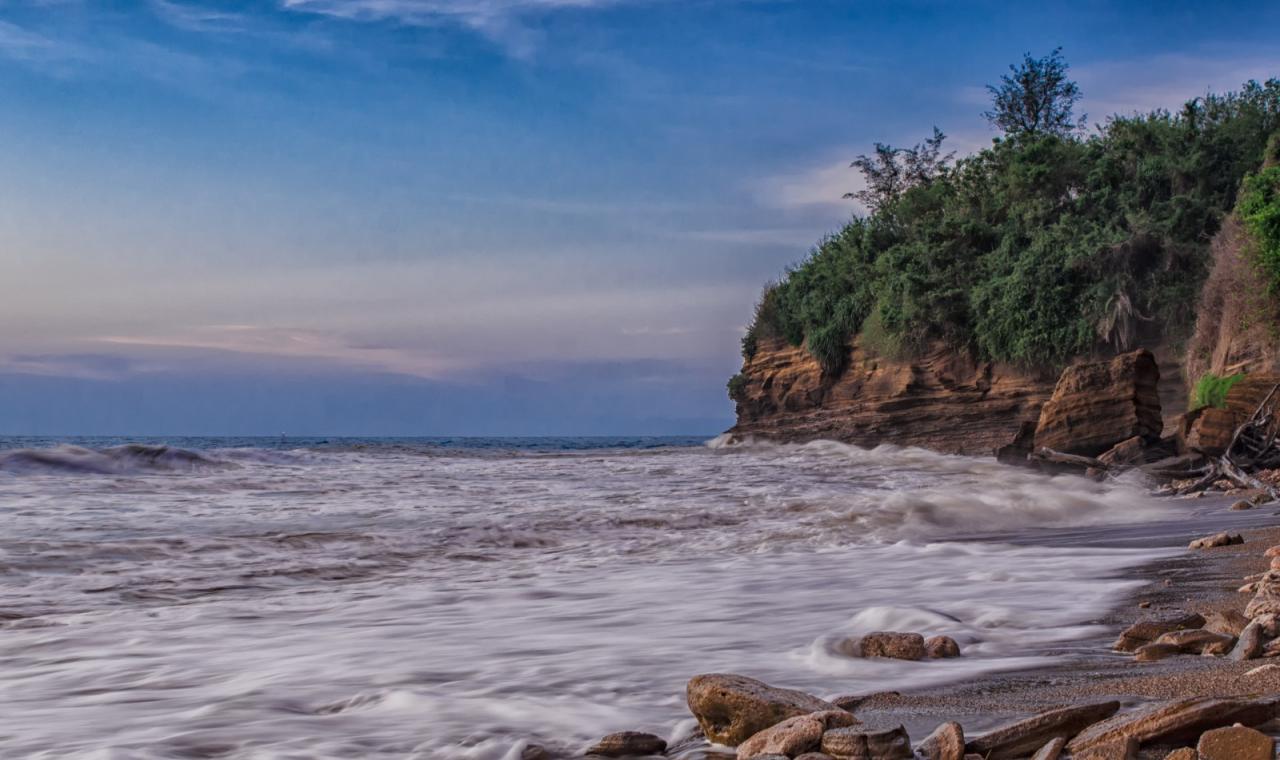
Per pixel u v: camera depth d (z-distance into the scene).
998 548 10.31
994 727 3.62
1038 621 5.88
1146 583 7.27
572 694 4.45
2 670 5.32
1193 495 18.20
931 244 44.16
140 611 7.24
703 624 6.22
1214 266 32.94
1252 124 40.81
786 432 49.91
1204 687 3.93
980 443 41.19
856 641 5.14
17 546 10.11
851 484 21.34
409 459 31.92
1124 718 3.17
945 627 5.73
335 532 11.96
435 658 5.34
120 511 14.21
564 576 8.96
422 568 9.73
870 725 3.64
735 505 15.83
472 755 3.57
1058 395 25.48
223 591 8.23
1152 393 25.05
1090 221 40.81
